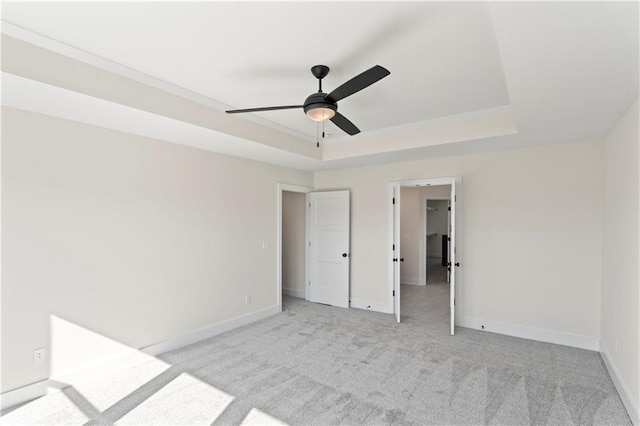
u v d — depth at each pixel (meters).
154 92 2.75
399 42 2.18
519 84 2.20
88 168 2.98
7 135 2.52
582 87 2.23
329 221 5.69
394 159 4.77
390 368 3.17
